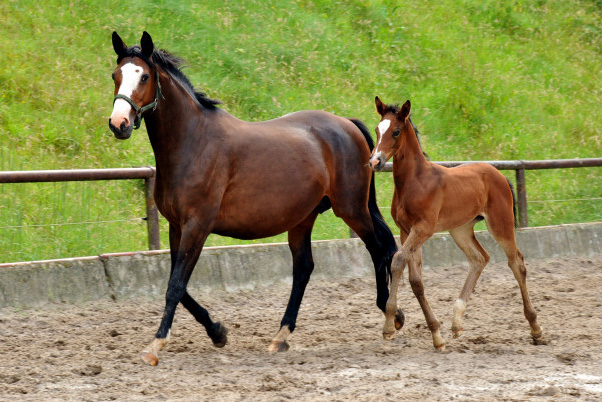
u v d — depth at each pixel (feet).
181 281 23.12
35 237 32.30
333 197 27.12
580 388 19.33
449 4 73.20
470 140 56.75
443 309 31.58
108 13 53.72
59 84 45.88
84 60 48.80
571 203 52.70
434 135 55.67
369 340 26.22
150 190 32.53
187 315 29.94
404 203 25.14
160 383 20.10
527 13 76.43
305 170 25.57
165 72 23.40
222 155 23.97
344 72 58.23
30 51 47.34
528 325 28.30
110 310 29.60
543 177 55.67
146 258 32.04
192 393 19.06
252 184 24.53
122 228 34.91
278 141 25.31
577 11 79.46
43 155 40.40
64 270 29.94
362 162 27.73
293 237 27.43
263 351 24.61
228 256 34.19
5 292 28.40
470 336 26.50
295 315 25.98
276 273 35.37
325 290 34.81
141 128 46.34
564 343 25.32
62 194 33.83
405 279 37.37
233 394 18.89
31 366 22.07
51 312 28.71
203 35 55.36
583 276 39.52
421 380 20.25
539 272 40.47
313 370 21.61
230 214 24.44
